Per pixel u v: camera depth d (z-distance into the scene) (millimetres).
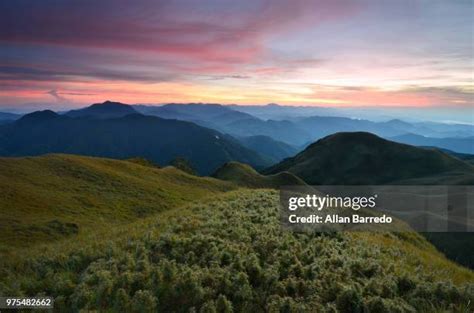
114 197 58844
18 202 47125
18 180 57000
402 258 18016
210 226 19625
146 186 69812
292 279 12812
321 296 12055
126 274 12156
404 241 26766
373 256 16844
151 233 17922
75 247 18547
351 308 11367
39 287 12766
